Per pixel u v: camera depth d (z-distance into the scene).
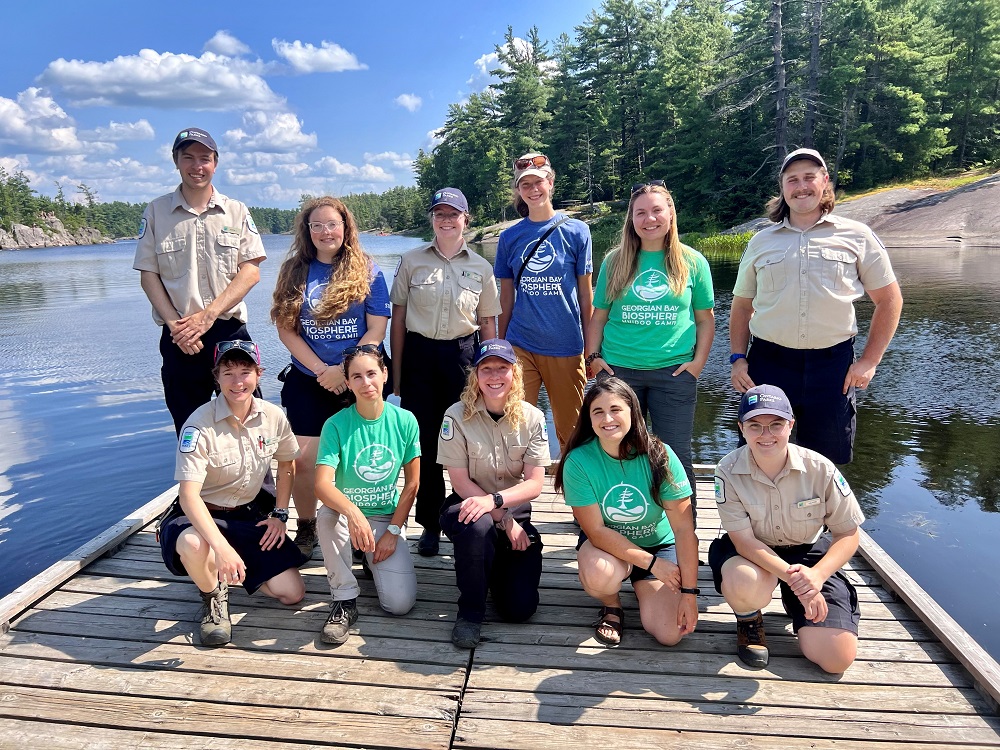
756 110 31.64
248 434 3.05
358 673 2.67
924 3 33.41
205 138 3.50
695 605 2.75
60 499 5.66
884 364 8.52
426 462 3.67
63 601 3.20
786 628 2.98
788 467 2.68
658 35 42.09
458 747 2.29
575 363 3.94
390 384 3.87
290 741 2.32
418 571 3.53
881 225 23.45
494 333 3.84
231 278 3.70
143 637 2.91
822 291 3.04
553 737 2.34
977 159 34.50
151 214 3.59
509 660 2.76
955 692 2.56
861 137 30.77
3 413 8.09
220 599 2.90
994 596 3.88
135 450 6.80
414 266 3.63
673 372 3.50
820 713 2.45
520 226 3.94
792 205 3.10
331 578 2.94
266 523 3.12
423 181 68.31
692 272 3.50
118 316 15.70
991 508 4.96
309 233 3.42
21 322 14.97
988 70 33.28
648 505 2.89
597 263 21.70
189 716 2.43
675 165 34.78
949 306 11.55
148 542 3.82
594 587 2.86
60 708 2.48
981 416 6.73
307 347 3.42
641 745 2.30
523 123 50.22
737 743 2.31
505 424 3.07
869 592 3.28
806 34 28.75
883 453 5.96
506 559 3.04
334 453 3.06
